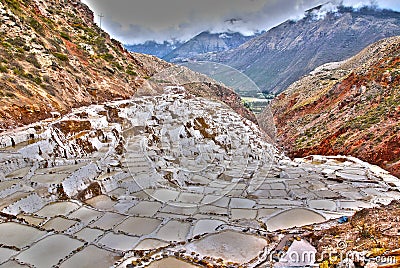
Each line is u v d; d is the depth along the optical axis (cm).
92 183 823
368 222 590
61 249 574
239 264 516
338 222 657
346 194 841
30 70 1656
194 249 562
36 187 790
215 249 561
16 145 1032
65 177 828
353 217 656
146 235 615
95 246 583
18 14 2100
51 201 770
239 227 632
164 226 643
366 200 802
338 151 2259
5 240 598
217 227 634
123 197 793
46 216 702
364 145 2100
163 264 522
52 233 627
